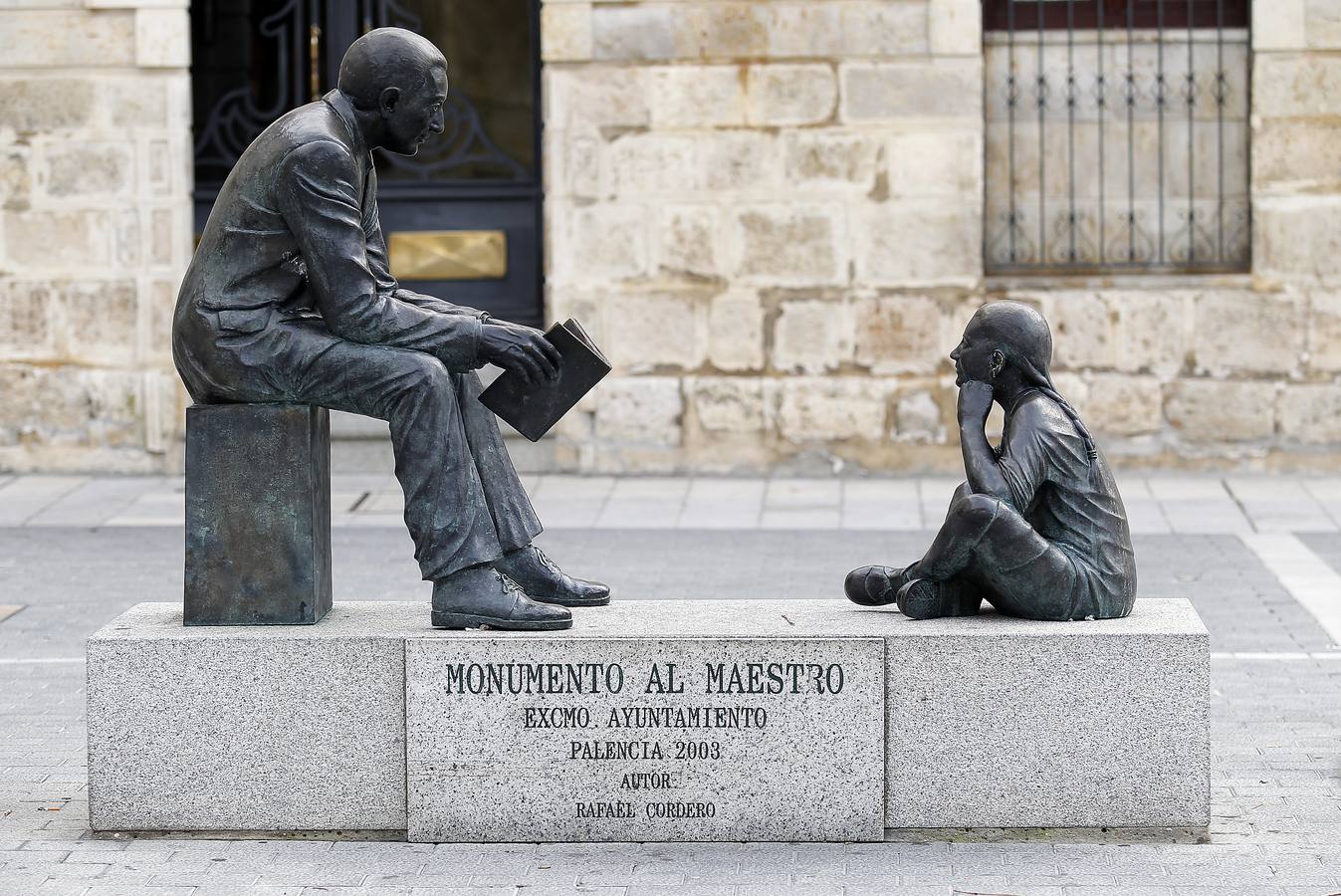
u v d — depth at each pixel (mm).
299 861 6113
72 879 5961
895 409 14156
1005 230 14477
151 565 11500
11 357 14438
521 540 6656
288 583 6418
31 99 14297
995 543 6227
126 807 6344
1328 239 13984
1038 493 6434
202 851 6223
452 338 6344
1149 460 14180
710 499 13484
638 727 6223
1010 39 14328
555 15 14078
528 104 14656
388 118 6457
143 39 14227
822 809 6238
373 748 6289
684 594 10359
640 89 14086
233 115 14609
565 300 14258
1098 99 14352
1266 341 14039
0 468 14516
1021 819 6258
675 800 6242
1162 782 6223
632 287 14227
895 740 6234
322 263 6242
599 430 14312
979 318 6473
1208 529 12445
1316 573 11070
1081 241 14430
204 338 6328
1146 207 14391
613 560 11461
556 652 6199
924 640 6191
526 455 14383
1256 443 14086
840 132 14031
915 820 6258
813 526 12586
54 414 14469
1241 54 14242
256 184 6301
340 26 14594
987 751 6230
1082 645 6188
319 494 6500
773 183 14086
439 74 6500
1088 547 6375
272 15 14578
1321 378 14039
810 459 14234
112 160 14328
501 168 14727
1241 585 10773
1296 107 13961
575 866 6047
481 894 5797
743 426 14234
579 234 14219
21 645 9484
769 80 14023
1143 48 14305
